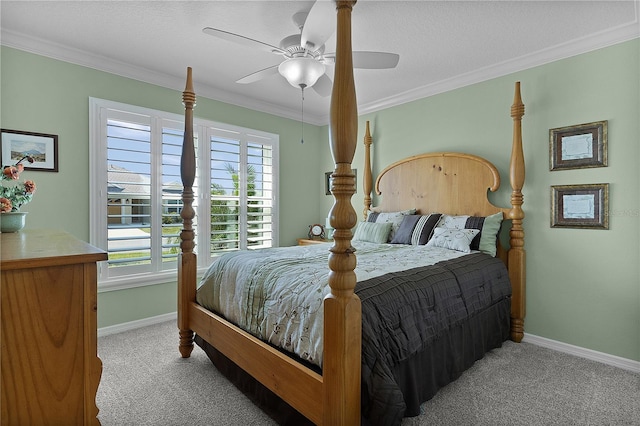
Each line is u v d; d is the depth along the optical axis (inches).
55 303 31.0
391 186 153.6
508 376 89.5
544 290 111.3
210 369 94.1
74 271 32.0
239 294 82.7
